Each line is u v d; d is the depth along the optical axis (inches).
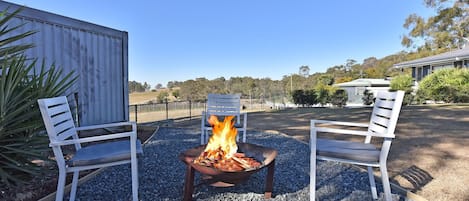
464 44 620.4
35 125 75.9
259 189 84.7
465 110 290.5
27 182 78.0
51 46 140.8
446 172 97.0
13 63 75.0
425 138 154.1
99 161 66.5
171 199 77.0
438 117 240.2
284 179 93.6
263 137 170.6
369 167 78.4
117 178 92.0
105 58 175.2
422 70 555.5
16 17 124.0
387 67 1047.6
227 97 150.3
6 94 72.0
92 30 164.7
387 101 72.7
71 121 78.4
